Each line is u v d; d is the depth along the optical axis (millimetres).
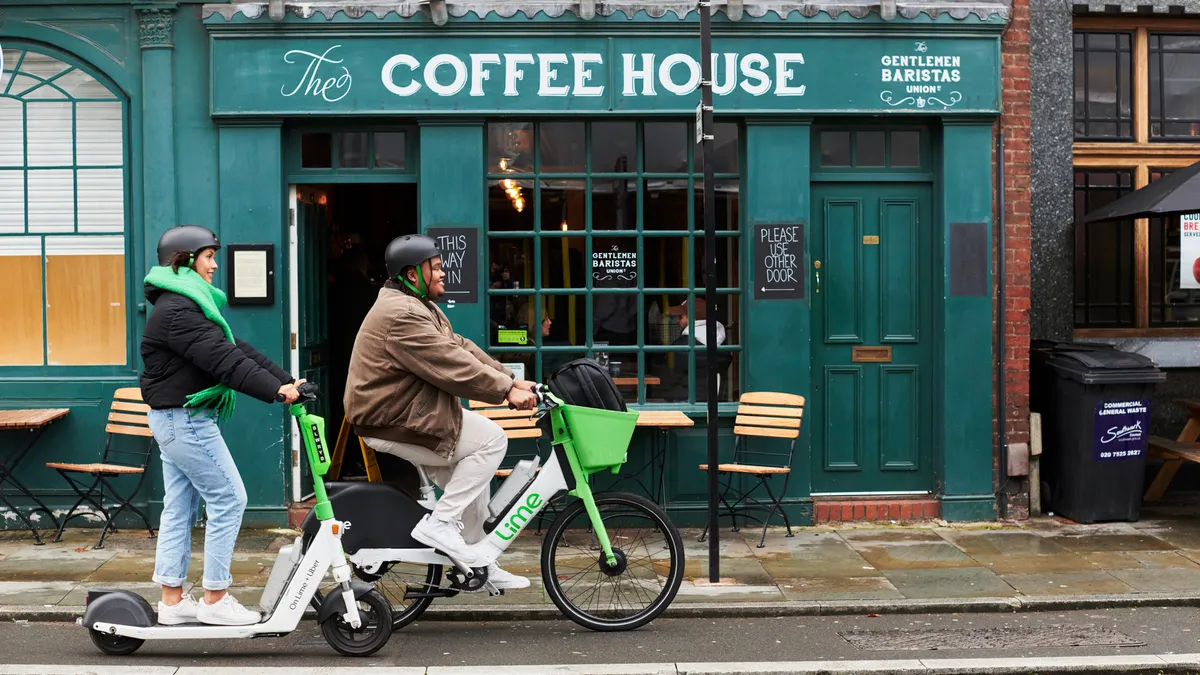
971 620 5789
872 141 8094
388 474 9555
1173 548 7223
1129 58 9055
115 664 4902
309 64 7617
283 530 7691
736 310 8047
